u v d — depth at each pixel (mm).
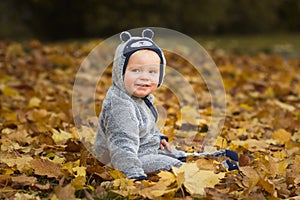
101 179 3406
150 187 3137
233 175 3455
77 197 3137
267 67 9070
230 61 9383
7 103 5969
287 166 3863
